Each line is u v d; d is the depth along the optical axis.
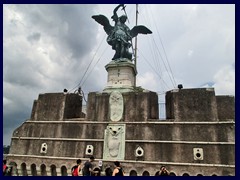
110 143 25.97
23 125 30.81
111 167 25.00
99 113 28.00
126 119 26.84
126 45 33.88
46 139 28.81
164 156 24.19
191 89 26.00
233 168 22.12
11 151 29.88
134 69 33.44
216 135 23.59
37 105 31.31
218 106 25.14
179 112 25.52
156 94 28.48
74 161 26.58
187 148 23.89
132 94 27.72
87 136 27.33
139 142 25.38
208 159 23.00
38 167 27.84
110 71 32.59
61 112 29.67
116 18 34.91
